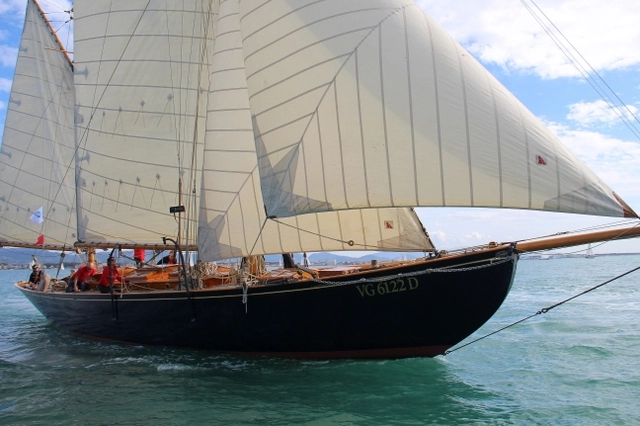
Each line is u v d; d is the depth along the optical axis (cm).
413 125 1035
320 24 1146
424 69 1058
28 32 2327
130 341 1583
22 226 2352
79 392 1135
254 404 1029
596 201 941
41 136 2322
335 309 1216
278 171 1145
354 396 1065
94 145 1873
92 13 1881
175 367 1312
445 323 1180
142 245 1828
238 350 1356
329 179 1087
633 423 925
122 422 953
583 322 2042
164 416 977
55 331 2052
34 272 2253
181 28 1780
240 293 1292
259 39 1207
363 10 1135
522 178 971
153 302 1454
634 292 3250
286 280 1273
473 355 1462
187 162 1773
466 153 1002
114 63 1842
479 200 997
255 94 1201
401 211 1303
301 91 1134
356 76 1087
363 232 1300
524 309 2470
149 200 1805
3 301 3684
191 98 1770
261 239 1338
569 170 959
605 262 10306
